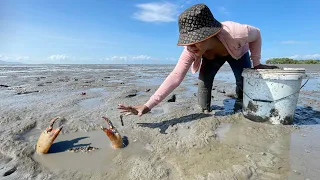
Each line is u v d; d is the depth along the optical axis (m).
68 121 1.12
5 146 0.84
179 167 0.70
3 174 0.68
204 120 1.13
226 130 1.02
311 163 0.72
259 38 1.05
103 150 0.84
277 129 1.01
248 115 1.14
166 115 1.22
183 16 0.80
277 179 0.63
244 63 1.23
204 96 1.27
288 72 1.02
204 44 0.84
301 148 0.83
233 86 2.41
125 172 0.69
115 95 1.81
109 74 4.61
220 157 0.76
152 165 0.72
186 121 1.12
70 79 3.29
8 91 2.06
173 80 0.99
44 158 0.78
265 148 0.83
